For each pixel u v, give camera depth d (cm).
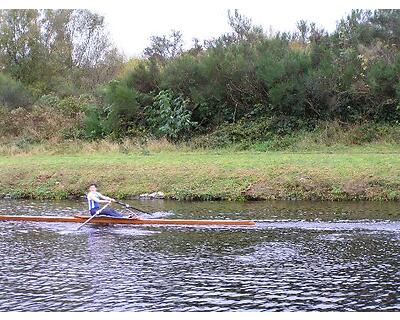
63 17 5378
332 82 3288
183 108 3522
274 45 3819
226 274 1255
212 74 3612
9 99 4391
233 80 3575
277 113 3459
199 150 3216
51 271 1296
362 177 2247
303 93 3322
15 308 1063
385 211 1931
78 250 1491
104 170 2617
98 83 5047
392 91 3259
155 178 2486
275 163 2489
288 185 2286
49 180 2583
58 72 5291
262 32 4206
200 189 2355
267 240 1561
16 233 1706
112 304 1080
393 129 3173
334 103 3306
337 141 3142
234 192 2302
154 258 1400
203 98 3559
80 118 3884
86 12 5491
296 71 3434
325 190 2227
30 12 5184
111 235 1666
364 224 1728
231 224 1764
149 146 3253
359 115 3303
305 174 2327
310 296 1109
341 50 3522
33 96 4716
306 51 3725
